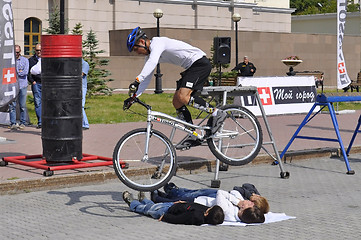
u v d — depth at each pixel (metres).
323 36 55.84
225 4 60.19
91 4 52.69
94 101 34.38
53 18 36.06
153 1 55.97
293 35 53.75
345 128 23.14
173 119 11.11
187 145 11.70
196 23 58.81
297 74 52.38
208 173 14.77
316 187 13.10
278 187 13.09
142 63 45.75
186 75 11.50
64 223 9.78
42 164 13.33
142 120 25.45
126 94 40.44
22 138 19.61
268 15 64.75
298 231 9.30
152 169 13.60
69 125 13.14
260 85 26.97
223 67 41.09
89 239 8.80
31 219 10.05
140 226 9.58
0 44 16.69
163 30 46.16
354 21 67.50
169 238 8.85
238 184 13.40
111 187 12.83
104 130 21.73
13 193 12.03
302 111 28.61
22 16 50.56
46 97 13.08
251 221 9.60
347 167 14.87
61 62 12.95
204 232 9.19
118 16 54.12
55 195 11.97
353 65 58.69
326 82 56.59
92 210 10.71
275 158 14.84
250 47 51.22
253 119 12.30
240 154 15.50
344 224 9.78
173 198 10.77
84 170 13.51
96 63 37.81
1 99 16.83
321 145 18.30
